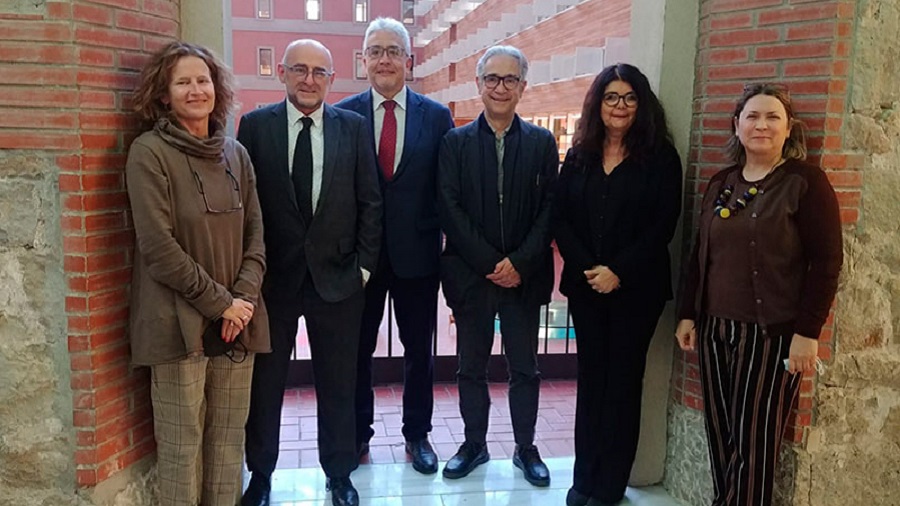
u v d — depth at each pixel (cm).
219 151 208
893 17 222
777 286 207
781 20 227
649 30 264
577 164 250
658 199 243
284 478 288
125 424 219
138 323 204
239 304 210
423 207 276
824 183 202
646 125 241
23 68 191
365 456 309
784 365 209
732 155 222
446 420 358
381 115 275
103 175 203
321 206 240
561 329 466
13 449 207
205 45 241
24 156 196
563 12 387
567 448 325
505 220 263
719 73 246
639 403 257
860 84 222
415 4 727
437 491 277
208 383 222
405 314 291
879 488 246
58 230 199
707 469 260
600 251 247
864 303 234
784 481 238
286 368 253
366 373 301
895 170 231
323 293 244
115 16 204
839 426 238
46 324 203
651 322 250
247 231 225
